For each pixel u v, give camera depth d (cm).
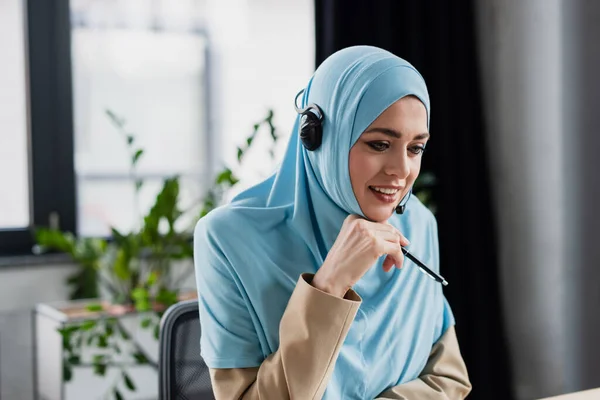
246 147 258
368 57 105
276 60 321
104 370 246
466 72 272
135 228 272
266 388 106
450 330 133
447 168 271
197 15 323
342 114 104
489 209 272
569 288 240
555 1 238
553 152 243
